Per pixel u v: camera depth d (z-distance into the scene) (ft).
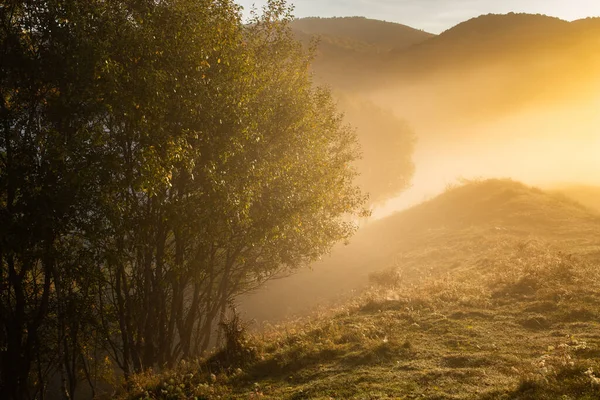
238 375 35.83
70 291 53.01
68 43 46.32
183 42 47.29
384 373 32.17
